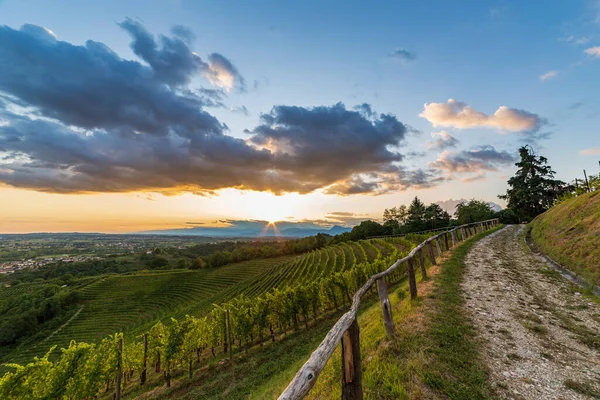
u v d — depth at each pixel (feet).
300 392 8.30
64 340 195.42
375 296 66.69
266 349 58.44
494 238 77.77
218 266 386.11
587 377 15.20
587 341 19.53
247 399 32.42
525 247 60.44
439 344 17.85
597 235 39.68
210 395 41.34
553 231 57.31
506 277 37.11
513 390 13.87
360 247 211.41
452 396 13.00
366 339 20.42
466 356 16.75
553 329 21.57
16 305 241.35
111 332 203.10
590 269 34.19
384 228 299.58
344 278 82.07
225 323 70.54
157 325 68.54
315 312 75.87
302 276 182.50
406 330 19.81
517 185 187.21
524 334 20.49
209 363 60.44
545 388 14.12
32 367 38.70
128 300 269.85
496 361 16.61
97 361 47.26
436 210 290.76
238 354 60.90
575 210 56.90
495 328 21.34
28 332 204.44
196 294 263.90
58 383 40.47
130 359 63.57
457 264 43.88
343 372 12.03
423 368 14.99
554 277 36.81
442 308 24.45
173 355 54.19
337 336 11.09
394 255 91.15
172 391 49.32
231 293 213.05
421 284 33.32
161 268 410.72
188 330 57.88
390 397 13.06
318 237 402.11
